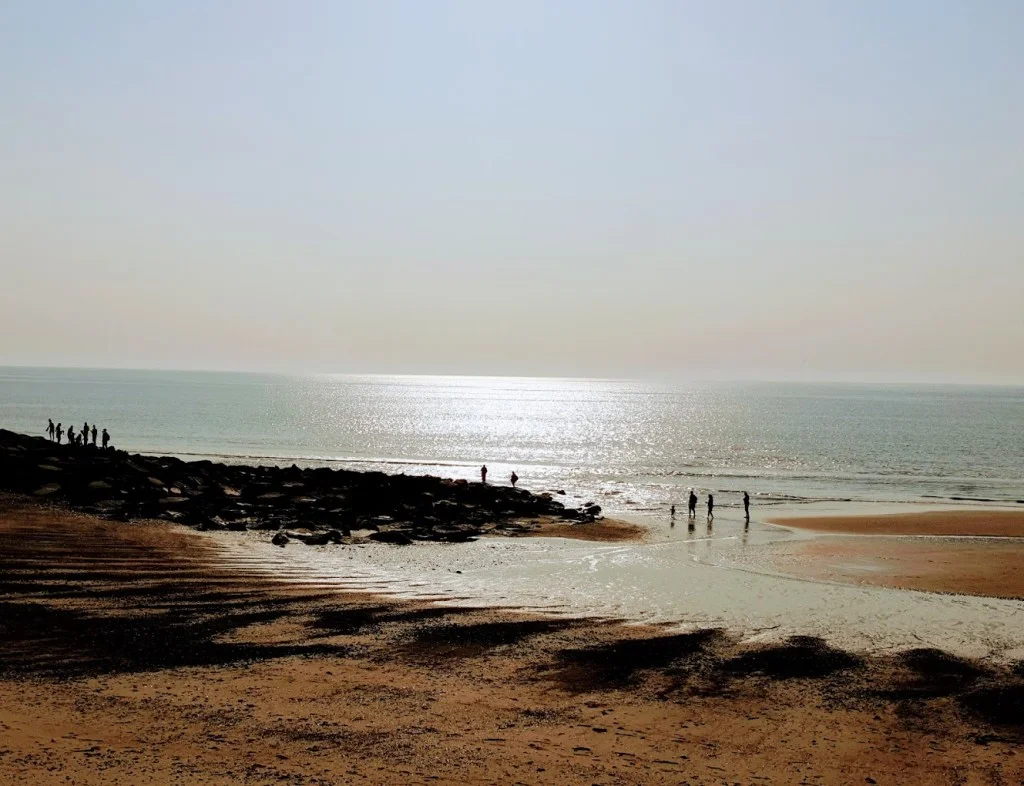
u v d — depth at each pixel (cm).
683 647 1953
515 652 1872
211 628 1953
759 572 3058
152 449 8800
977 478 7206
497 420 16362
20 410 14662
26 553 2630
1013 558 3416
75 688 1502
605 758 1303
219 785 1116
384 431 12775
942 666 1850
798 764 1321
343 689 1573
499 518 4466
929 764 1340
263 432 11681
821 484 6762
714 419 17150
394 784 1157
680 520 4653
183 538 3209
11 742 1217
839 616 2333
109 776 1121
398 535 3641
